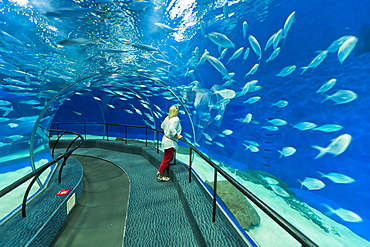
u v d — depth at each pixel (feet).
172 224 8.64
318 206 15.20
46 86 18.08
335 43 10.09
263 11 13.53
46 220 7.75
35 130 13.98
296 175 18.26
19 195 13.12
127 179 15.76
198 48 17.22
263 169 22.15
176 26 13.80
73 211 10.79
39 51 12.89
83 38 12.91
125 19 11.78
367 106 12.33
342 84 13.43
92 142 29.04
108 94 40.40
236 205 12.02
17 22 9.93
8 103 18.44
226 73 16.93
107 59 18.22
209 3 12.64
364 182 12.97
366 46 11.15
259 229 10.89
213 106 27.32
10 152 21.06
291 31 14.15
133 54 17.54
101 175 17.16
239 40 16.47
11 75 14.90
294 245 9.59
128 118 46.50
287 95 17.97
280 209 15.43
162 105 37.68
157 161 17.79
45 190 10.85
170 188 12.77
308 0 11.53
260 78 19.29
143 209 9.97
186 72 22.11
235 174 23.59
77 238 8.47
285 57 16.20
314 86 15.44
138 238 7.64
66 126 47.62
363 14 10.23
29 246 6.42
